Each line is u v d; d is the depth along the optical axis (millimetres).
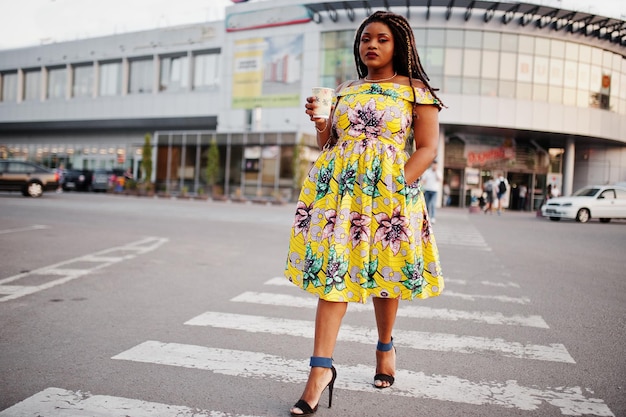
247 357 3084
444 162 33406
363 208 2328
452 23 29484
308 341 3447
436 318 4203
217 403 2402
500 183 23297
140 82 42281
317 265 2307
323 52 32188
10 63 48531
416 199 2443
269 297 4797
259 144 29797
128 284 5250
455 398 2533
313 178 2492
